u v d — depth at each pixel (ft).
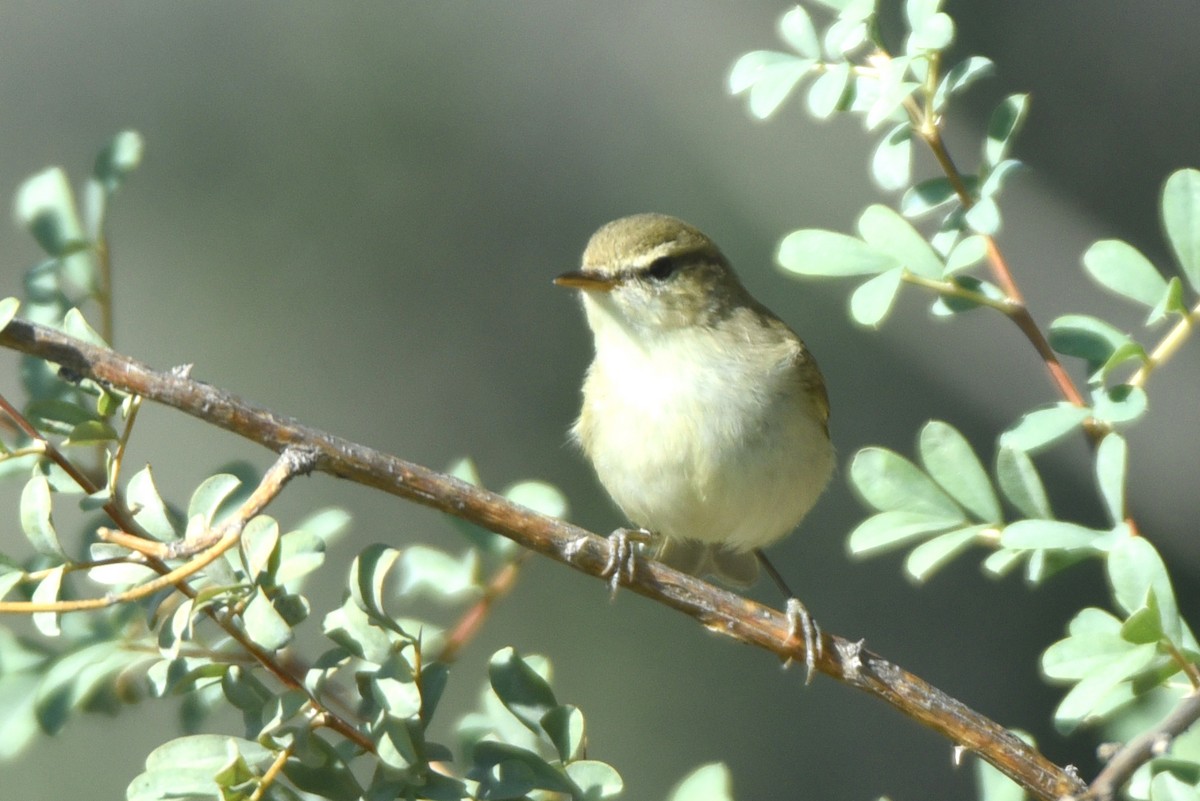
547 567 38.93
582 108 41.42
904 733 38.88
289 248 40.40
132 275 39.73
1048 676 15.71
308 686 15.88
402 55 41.47
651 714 38.29
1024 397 39.04
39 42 41.55
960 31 39.81
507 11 42.04
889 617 39.73
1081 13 39.81
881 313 18.02
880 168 20.15
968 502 18.31
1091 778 38.37
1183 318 17.74
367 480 17.24
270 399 39.45
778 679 39.11
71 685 17.80
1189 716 15.89
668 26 41.42
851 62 20.67
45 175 21.11
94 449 19.29
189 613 15.60
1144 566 15.90
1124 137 39.37
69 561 16.11
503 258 40.83
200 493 16.89
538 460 39.45
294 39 41.55
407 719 16.14
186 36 41.55
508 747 16.34
